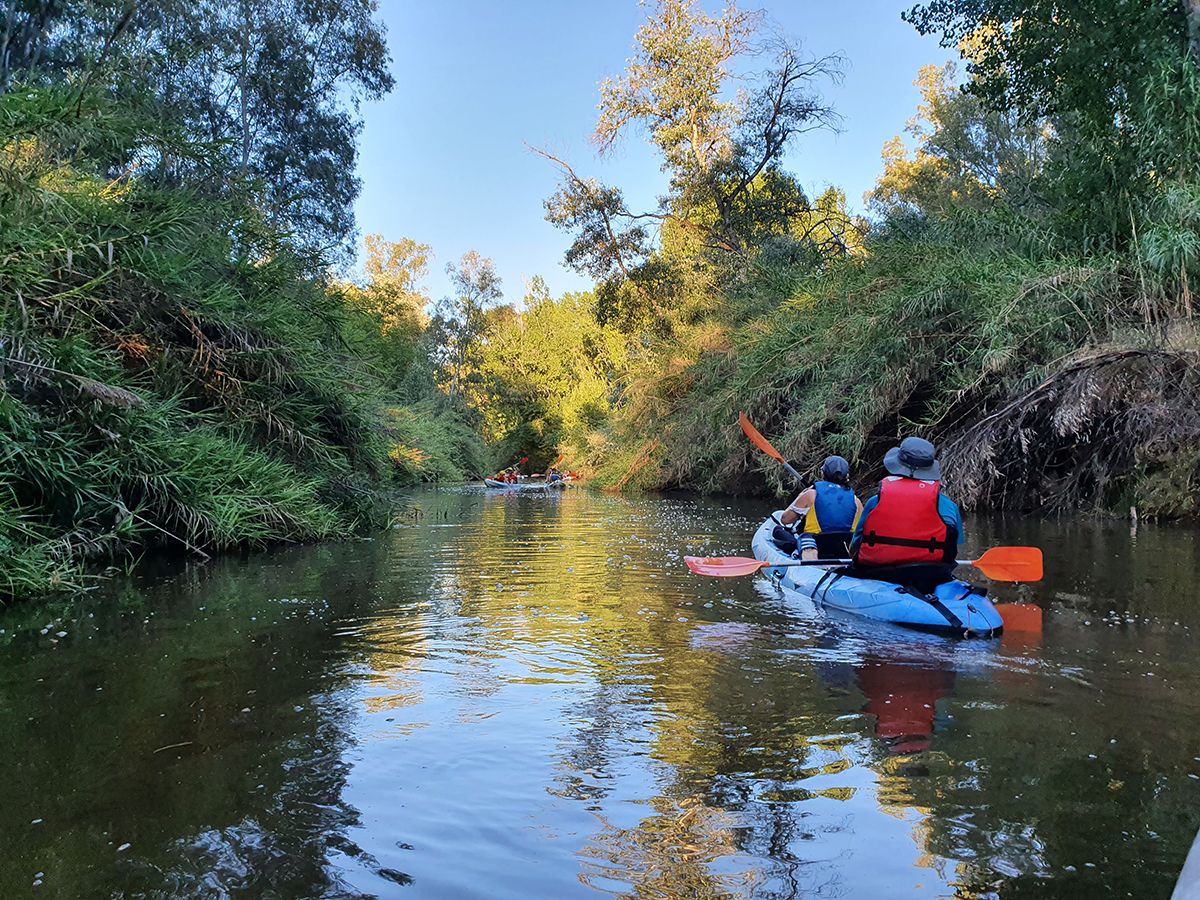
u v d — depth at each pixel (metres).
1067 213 11.99
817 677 3.94
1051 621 5.04
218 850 2.31
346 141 21.98
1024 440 10.46
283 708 3.53
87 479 7.10
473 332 51.53
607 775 2.81
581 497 19.86
